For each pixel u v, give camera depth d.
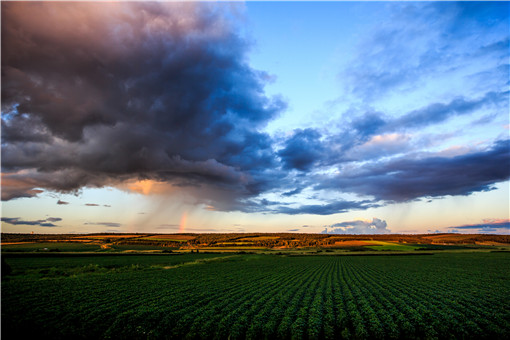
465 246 170.00
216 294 31.97
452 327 20.67
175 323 21.67
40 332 19.69
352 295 31.44
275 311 24.17
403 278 46.00
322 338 19.11
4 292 32.53
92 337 19.19
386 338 19.06
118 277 46.59
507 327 21.16
